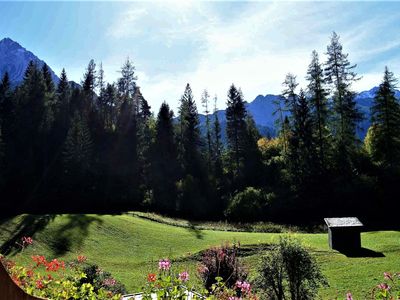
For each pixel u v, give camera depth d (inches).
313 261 478.3
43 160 2183.8
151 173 2353.6
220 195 2192.4
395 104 1840.6
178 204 2122.3
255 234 1445.6
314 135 1990.7
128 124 2437.3
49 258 1088.8
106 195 2126.0
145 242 1306.6
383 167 1820.9
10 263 218.5
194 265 929.5
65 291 178.2
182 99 2625.5
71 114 2436.0
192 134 2479.1
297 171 1989.4
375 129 1907.0
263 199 1967.3
